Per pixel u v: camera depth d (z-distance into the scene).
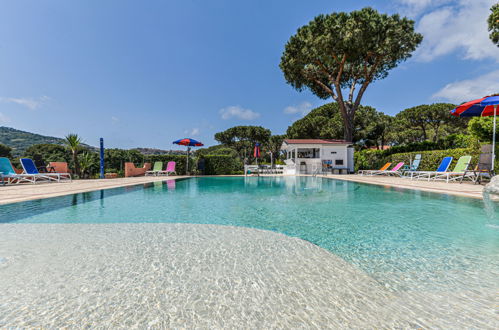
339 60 16.48
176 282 1.51
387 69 18.33
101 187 7.76
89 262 1.81
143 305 1.25
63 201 5.12
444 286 1.52
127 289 1.42
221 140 31.58
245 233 2.64
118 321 1.12
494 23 11.45
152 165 15.40
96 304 1.26
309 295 1.39
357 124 25.78
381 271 1.75
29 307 1.22
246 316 1.17
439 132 31.02
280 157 31.14
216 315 1.18
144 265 1.76
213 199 5.71
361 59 17.59
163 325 1.09
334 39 14.98
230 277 1.59
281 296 1.37
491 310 1.24
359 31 14.08
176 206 4.76
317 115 28.00
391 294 1.42
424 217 3.65
